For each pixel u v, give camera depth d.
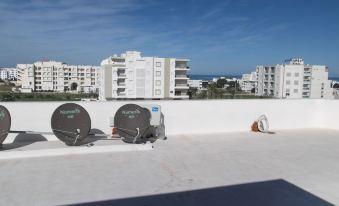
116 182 4.59
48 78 93.69
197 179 4.81
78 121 6.28
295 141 7.60
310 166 5.62
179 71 61.91
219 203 4.00
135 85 60.22
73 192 4.20
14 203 3.83
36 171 4.96
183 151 6.39
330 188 4.59
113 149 6.21
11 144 6.34
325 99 9.52
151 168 5.27
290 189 4.52
